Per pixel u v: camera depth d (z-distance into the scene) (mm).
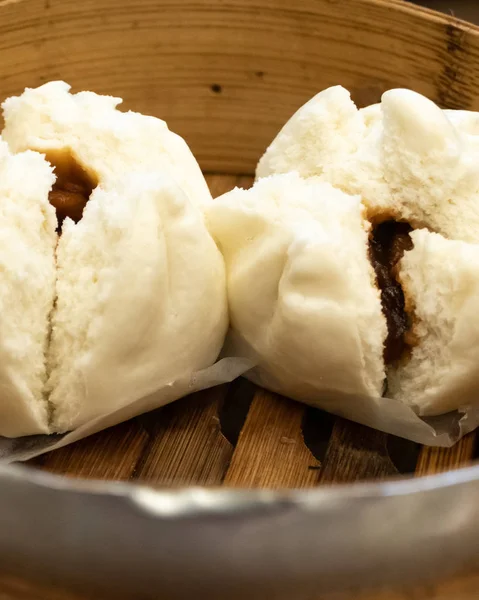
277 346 324
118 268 312
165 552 257
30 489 257
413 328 327
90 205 323
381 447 333
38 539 260
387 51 385
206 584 259
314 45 390
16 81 389
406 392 329
